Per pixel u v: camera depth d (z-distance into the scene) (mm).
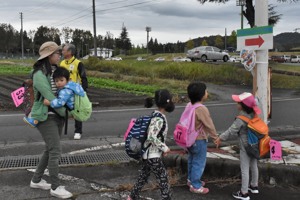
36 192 4941
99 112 12180
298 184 5371
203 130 4930
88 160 6535
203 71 24688
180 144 4891
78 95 4805
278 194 5082
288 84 23781
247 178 4820
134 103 14297
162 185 4379
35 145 7613
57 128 4824
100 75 25578
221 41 114062
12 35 112312
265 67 6344
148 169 4473
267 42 6027
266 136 4789
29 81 4859
